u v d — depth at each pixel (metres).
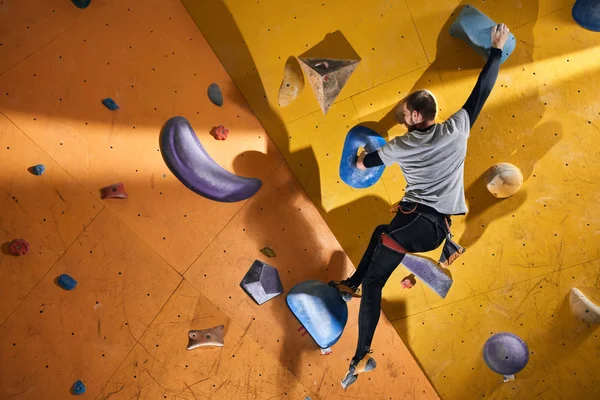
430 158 2.78
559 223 3.28
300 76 3.49
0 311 2.67
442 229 2.87
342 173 3.50
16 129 2.81
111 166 3.03
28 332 2.71
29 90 2.88
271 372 3.26
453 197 2.85
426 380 3.54
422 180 2.85
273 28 3.51
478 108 2.85
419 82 3.36
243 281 3.29
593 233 3.24
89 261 2.89
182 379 3.02
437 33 3.30
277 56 3.52
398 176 3.45
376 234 3.14
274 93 3.54
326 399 3.37
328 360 3.42
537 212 3.30
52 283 2.79
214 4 3.56
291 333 3.36
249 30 3.54
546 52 3.20
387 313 3.57
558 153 3.24
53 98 2.93
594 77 3.16
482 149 3.33
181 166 3.22
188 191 3.24
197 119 3.36
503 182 3.24
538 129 3.25
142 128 3.16
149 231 3.08
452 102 3.33
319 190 3.56
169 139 3.21
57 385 2.74
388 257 2.97
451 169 2.79
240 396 3.14
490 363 3.42
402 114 3.36
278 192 3.51
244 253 3.33
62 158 2.90
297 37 3.49
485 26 3.18
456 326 3.48
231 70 3.58
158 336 3.00
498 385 3.43
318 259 3.52
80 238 2.88
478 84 2.87
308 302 3.34
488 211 3.36
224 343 3.15
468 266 3.42
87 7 3.13
